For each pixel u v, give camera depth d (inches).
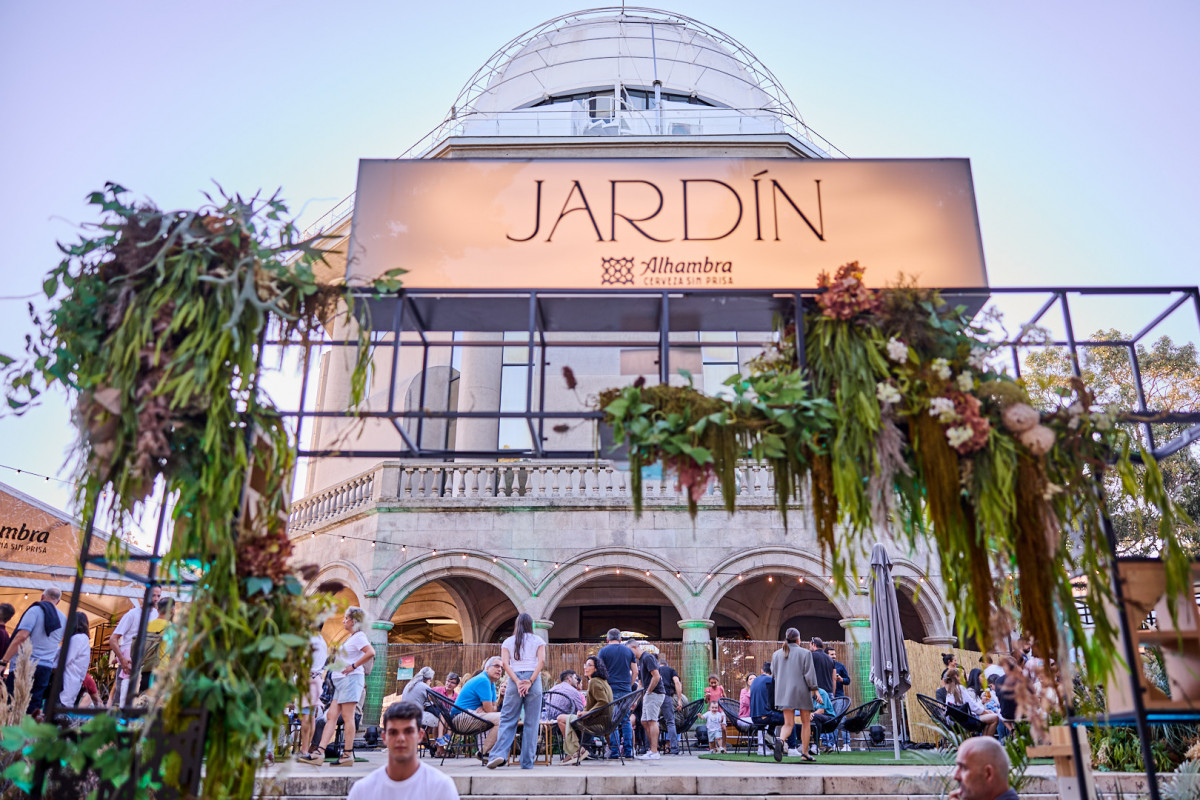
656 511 640.4
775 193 199.3
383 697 603.5
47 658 308.5
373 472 668.1
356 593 637.3
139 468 153.9
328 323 189.2
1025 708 171.0
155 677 154.0
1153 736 316.5
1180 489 741.9
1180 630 174.4
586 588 757.9
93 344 164.4
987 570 167.9
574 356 709.3
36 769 153.6
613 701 355.3
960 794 174.7
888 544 618.2
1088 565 171.3
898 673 386.9
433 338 753.6
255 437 171.9
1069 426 175.8
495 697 396.8
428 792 183.6
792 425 169.3
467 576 645.9
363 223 195.8
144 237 168.6
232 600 156.6
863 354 176.7
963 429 165.9
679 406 175.9
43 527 474.3
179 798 147.4
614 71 847.1
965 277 192.9
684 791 277.4
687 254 194.4
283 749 183.9
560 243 195.5
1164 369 848.3
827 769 326.3
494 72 912.3
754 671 614.2
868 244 195.2
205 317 164.7
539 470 658.8
